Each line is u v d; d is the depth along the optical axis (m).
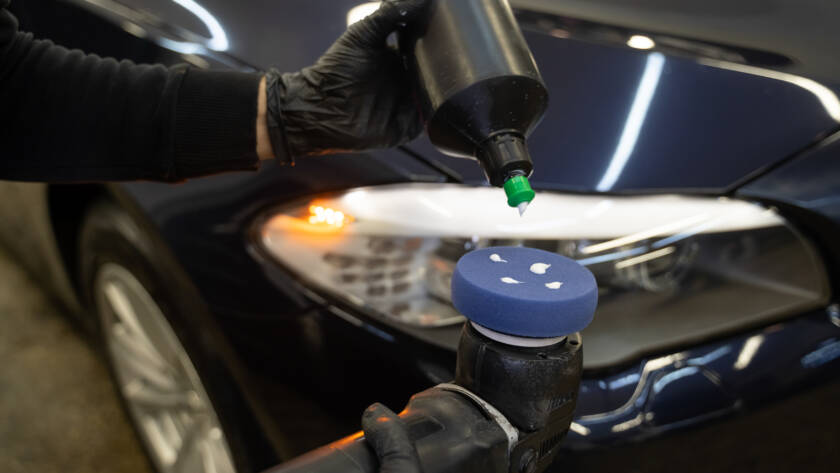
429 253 1.10
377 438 0.61
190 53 1.28
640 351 1.04
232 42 1.28
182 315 1.34
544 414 0.69
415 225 1.11
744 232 1.10
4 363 2.18
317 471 0.60
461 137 0.83
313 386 1.14
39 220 1.86
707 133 1.18
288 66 1.23
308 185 1.17
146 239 1.37
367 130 0.96
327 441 1.16
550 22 1.39
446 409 0.68
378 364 1.08
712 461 1.05
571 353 0.69
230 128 0.90
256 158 0.93
